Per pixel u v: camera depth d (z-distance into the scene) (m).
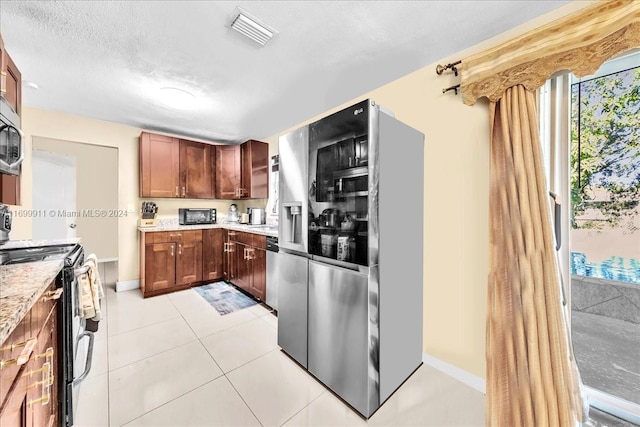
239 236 3.23
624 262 2.11
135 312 2.64
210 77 2.04
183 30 1.51
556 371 1.24
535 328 1.28
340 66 1.88
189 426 1.30
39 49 1.68
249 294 3.15
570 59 1.22
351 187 1.44
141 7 1.33
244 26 1.47
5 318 0.53
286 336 1.91
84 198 4.79
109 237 5.09
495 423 1.34
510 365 1.34
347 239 1.46
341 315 1.49
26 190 2.61
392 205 1.55
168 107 2.63
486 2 1.30
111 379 1.63
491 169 1.48
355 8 1.34
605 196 2.05
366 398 1.37
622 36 1.08
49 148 4.30
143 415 1.35
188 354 1.92
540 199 1.32
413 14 1.39
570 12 1.31
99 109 2.70
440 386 1.66
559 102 1.38
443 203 1.81
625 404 1.35
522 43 1.35
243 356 1.90
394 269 1.58
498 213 1.45
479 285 1.66
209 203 4.06
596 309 2.67
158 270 3.12
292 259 1.85
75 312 1.29
